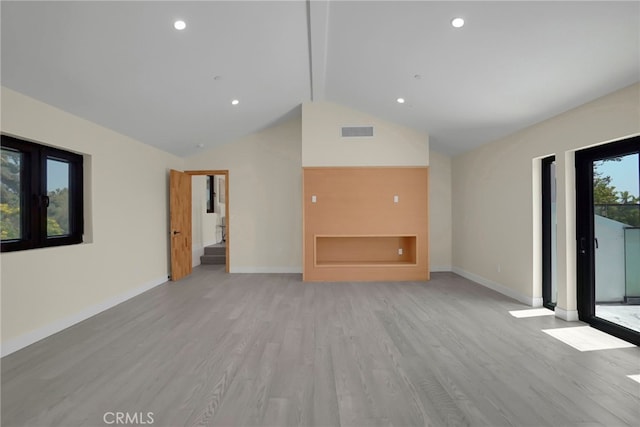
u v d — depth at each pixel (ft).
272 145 23.02
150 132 16.74
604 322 11.60
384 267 20.17
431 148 22.39
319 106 20.03
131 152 16.65
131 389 7.90
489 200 18.13
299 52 13.43
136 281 16.97
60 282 11.88
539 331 11.66
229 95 15.62
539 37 9.41
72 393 7.73
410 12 9.96
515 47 10.12
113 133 15.17
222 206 33.22
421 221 20.18
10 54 8.74
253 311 14.11
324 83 17.16
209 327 12.14
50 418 6.81
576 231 12.75
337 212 20.11
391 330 11.84
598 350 10.07
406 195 20.16
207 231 28.30
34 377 8.47
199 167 23.00
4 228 10.55
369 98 17.58
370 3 9.96
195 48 11.05
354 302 15.48
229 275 22.00
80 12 8.20
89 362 9.30
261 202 23.03
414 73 13.46
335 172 20.12
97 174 14.10
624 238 11.37
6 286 9.84
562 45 9.42
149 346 10.42
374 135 20.10
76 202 13.46
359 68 14.43
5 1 7.35
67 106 11.93
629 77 9.72
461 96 14.20
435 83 13.79
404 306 14.82
